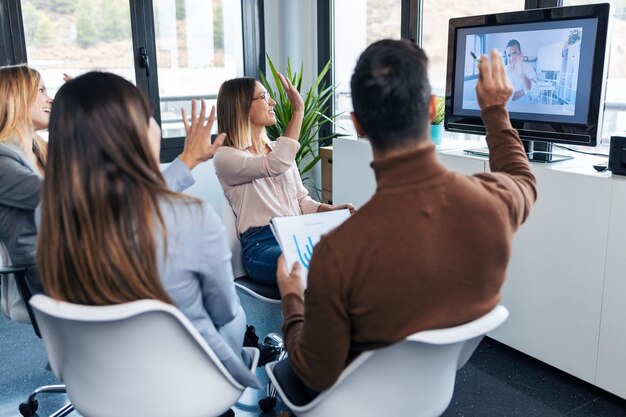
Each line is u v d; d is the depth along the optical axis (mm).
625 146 2008
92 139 1110
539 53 2279
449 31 2621
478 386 2334
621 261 2031
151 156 1181
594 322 2158
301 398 1322
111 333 1170
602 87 2096
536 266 2334
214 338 1350
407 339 1034
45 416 2176
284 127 3918
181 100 4059
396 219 985
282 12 4281
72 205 1122
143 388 1263
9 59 3469
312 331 1064
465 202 1016
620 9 2416
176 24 3939
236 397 1396
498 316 1099
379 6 3777
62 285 1170
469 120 2598
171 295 1236
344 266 995
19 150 1970
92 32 3682
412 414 1237
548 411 2158
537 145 2686
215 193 4160
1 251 1916
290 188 2359
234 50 4219
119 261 1133
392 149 1018
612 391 2141
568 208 2176
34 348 2732
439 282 1011
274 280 2078
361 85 1003
